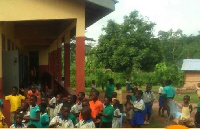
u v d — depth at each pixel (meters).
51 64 25.59
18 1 11.48
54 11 11.50
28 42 22.62
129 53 23.58
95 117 8.69
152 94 13.47
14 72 12.98
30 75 22.83
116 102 10.30
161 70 31.16
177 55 53.06
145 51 23.48
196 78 34.25
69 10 11.48
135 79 30.52
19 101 10.67
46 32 18.66
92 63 32.38
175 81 30.73
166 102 13.58
